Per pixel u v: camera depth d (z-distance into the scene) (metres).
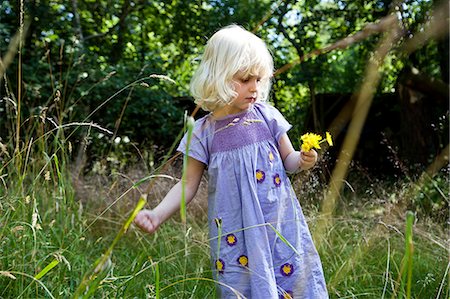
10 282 1.90
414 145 5.83
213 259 1.93
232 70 1.85
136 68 7.27
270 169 1.91
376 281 2.59
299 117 7.63
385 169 7.38
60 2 7.39
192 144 1.96
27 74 5.95
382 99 7.62
